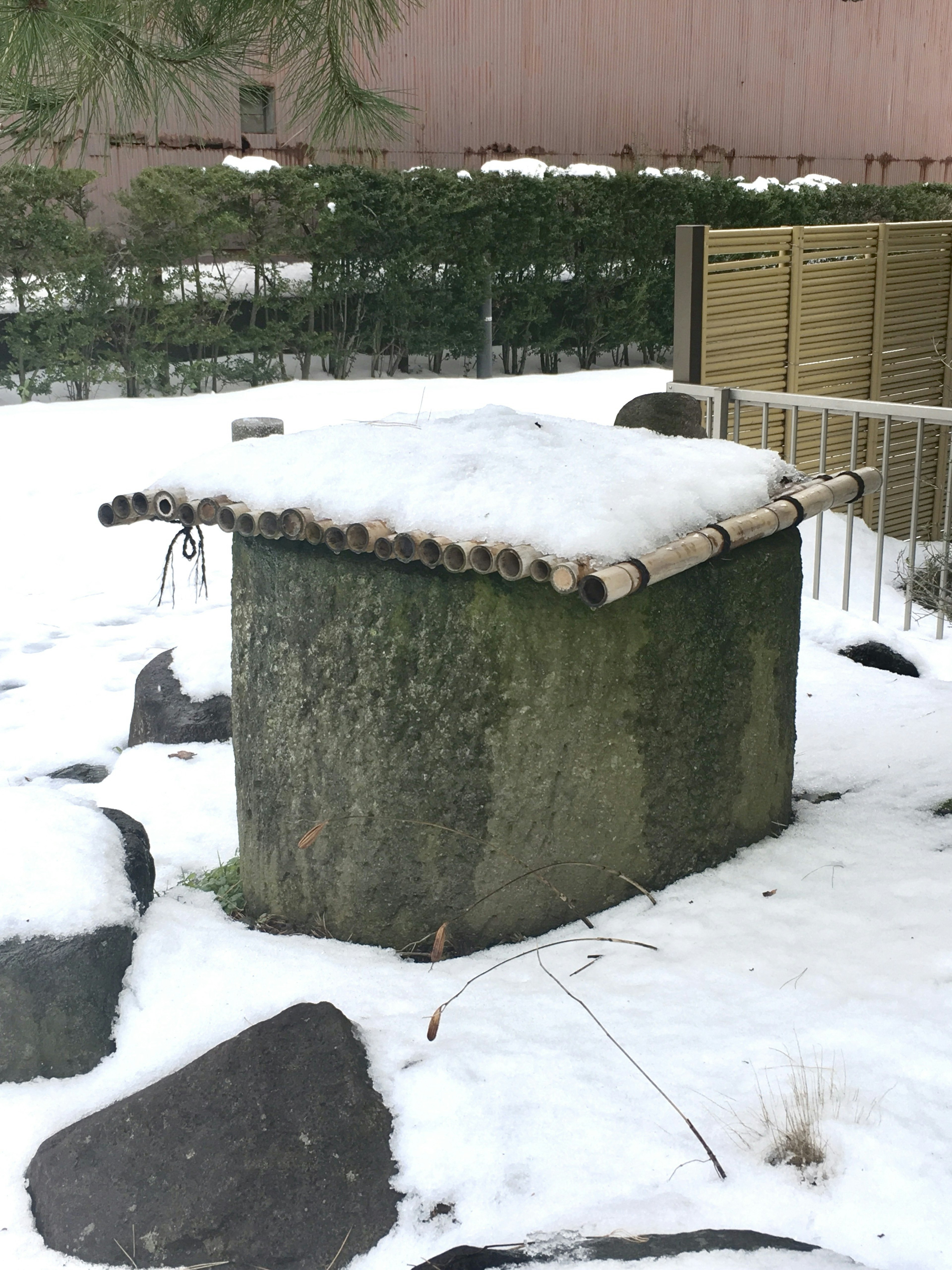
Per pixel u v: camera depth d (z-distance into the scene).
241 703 3.76
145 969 3.33
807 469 9.62
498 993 3.22
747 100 21.64
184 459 11.73
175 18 4.79
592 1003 3.15
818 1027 2.98
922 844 3.98
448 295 16.81
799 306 9.14
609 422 13.99
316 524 3.33
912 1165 2.54
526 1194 2.59
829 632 6.50
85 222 14.23
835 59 22.64
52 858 3.38
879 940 3.36
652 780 3.59
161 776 5.12
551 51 19.27
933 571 8.05
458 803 3.44
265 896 3.80
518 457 3.47
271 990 3.25
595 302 18.12
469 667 3.35
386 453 3.52
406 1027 3.05
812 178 19.89
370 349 17.16
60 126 4.83
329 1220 2.62
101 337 14.93
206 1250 2.61
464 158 18.67
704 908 3.58
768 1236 2.39
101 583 8.80
